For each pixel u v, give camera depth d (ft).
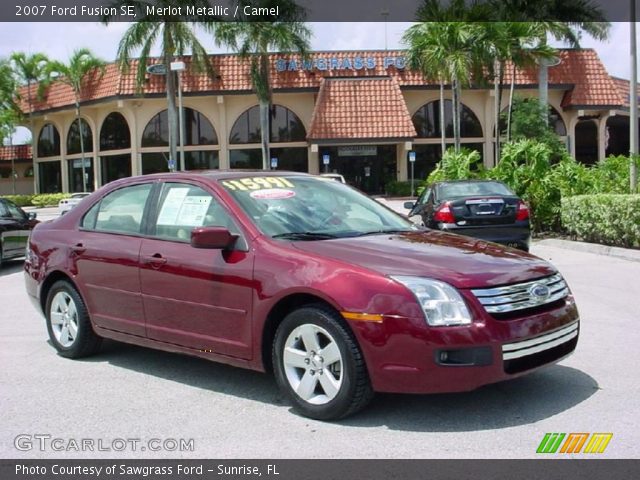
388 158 141.90
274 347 16.44
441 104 129.49
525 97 135.03
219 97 136.67
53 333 22.48
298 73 136.26
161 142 143.54
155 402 17.67
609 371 19.19
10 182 191.21
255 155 142.92
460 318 14.47
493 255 16.63
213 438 15.16
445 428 15.21
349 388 15.06
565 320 16.12
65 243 21.89
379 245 16.80
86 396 18.26
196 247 17.01
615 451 13.89
